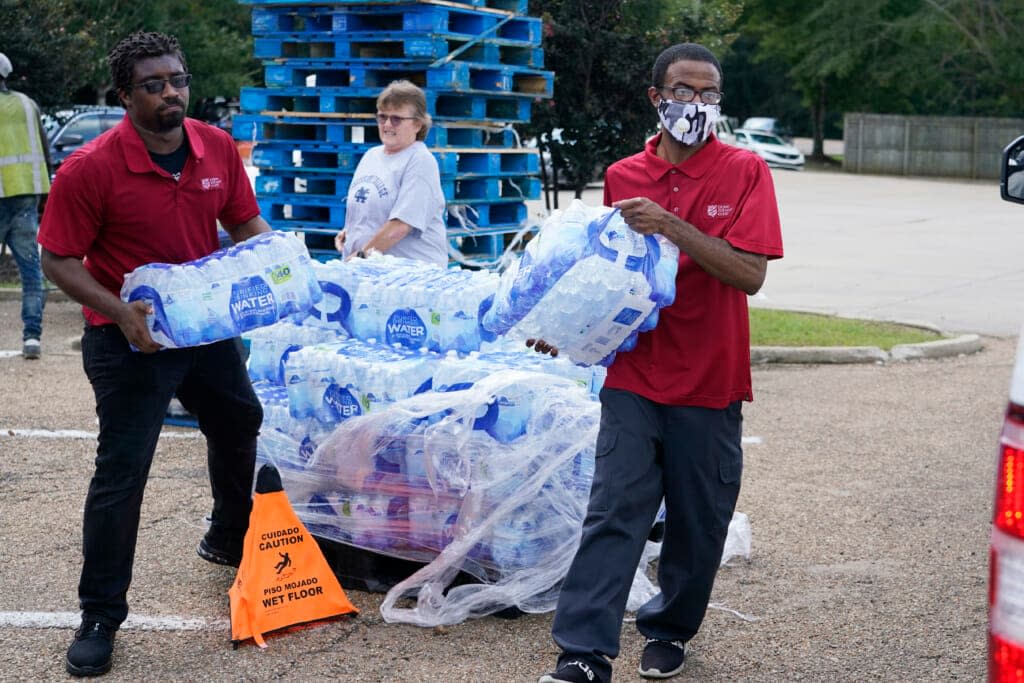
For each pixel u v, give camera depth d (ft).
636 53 35.68
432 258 21.85
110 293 13.67
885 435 25.86
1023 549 8.03
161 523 19.21
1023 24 137.18
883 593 16.97
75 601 16.20
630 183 13.58
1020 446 8.11
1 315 38.37
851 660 14.80
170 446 23.63
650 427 13.34
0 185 30.66
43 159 31.24
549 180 40.37
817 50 144.97
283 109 26.84
